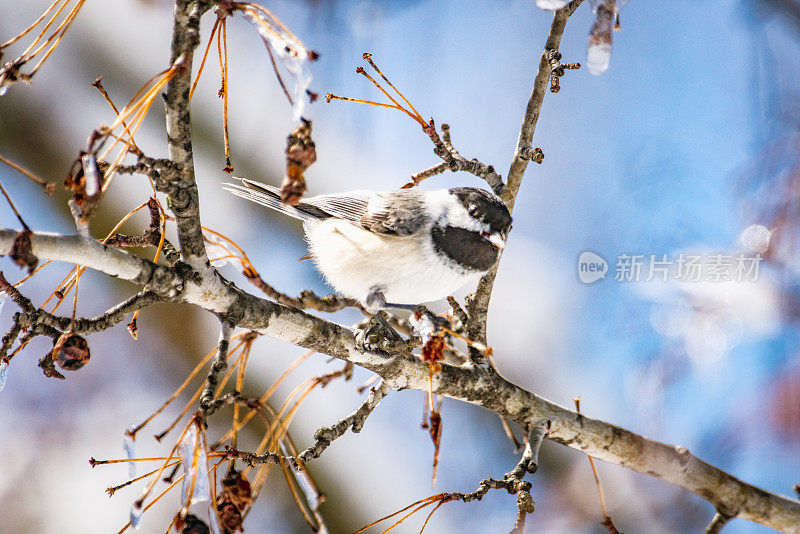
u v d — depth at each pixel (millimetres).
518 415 7516
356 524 10500
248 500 5383
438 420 5895
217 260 6891
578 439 7594
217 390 6016
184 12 5320
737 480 7883
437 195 8688
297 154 4957
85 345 5379
